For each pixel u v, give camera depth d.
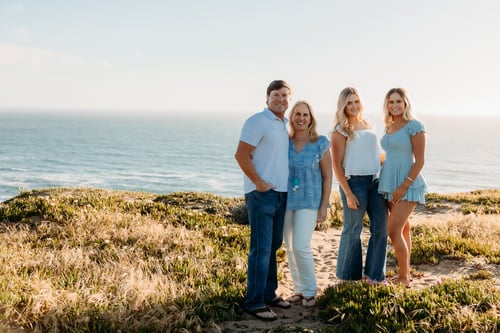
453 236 8.88
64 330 4.58
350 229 6.28
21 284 5.31
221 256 7.40
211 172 99.00
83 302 5.09
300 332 4.72
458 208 13.88
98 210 9.91
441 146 192.38
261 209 5.27
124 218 9.32
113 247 7.50
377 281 6.14
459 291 5.44
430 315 4.80
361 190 6.13
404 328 4.64
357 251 6.30
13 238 7.88
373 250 6.28
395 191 6.02
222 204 12.34
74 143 174.25
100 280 5.96
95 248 7.56
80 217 9.07
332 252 8.80
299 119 5.62
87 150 147.25
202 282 6.16
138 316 4.96
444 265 7.67
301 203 5.57
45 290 5.13
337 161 6.11
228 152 151.00
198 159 127.50
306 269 5.67
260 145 5.24
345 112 6.11
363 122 6.21
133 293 5.36
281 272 6.97
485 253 7.99
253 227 5.36
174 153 144.50
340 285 5.85
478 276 6.96
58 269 6.25
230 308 5.42
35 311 4.72
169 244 7.82
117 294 5.37
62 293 5.22
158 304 5.16
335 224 11.30
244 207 11.34
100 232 8.32
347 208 6.28
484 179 96.25
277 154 5.26
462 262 7.75
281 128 5.32
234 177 91.06
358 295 5.39
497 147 192.12
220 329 4.85
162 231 8.46
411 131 5.94
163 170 100.81
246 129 5.13
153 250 7.54
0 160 111.94
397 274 7.09
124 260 6.89
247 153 5.13
